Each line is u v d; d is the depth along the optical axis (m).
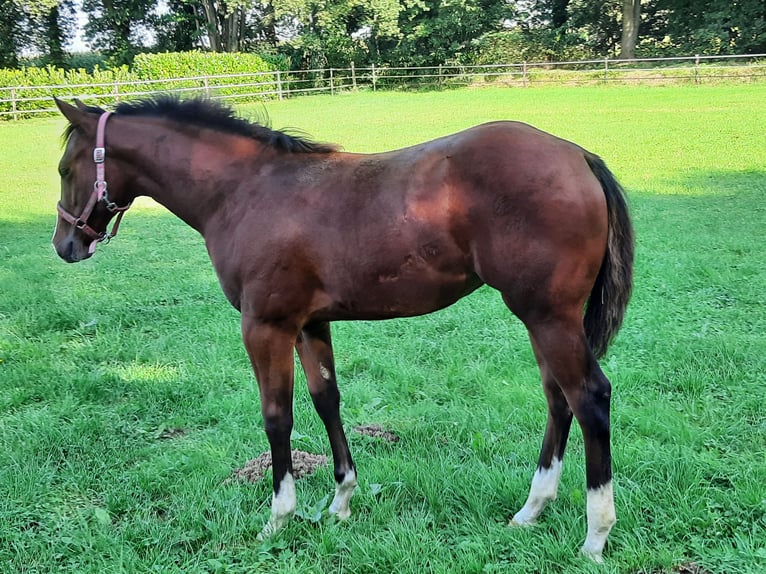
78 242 3.28
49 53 35.38
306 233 2.75
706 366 4.43
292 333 2.88
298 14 29.52
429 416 4.10
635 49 33.38
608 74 26.81
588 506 2.66
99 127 3.15
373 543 2.86
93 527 3.16
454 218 2.59
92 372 4.88
